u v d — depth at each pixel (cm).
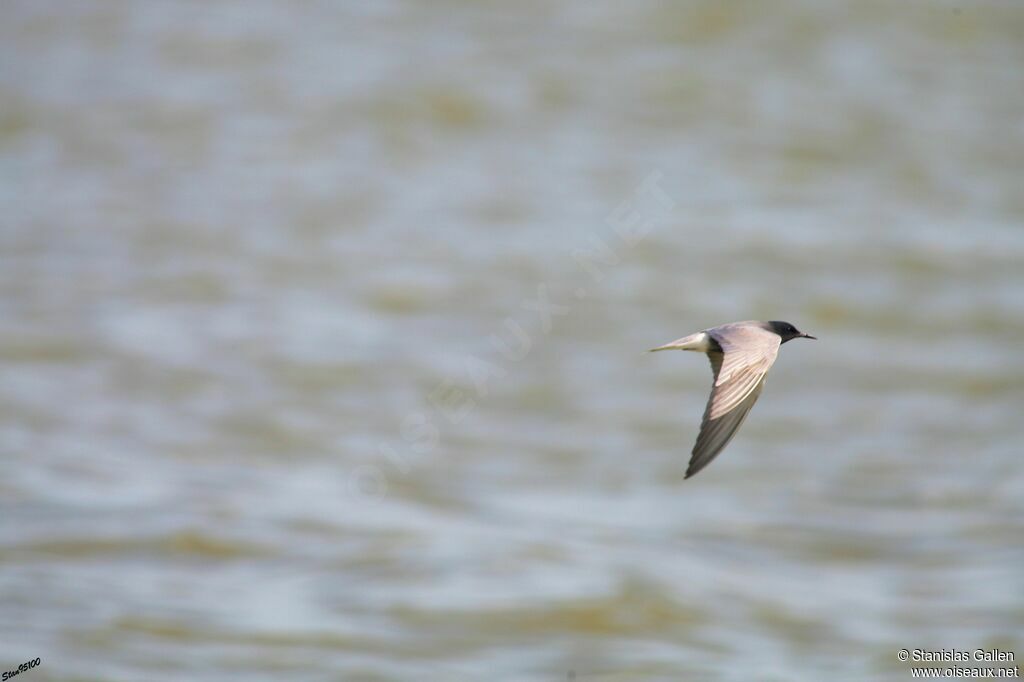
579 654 2327
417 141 5638
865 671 2270
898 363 3984
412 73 6244
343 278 4503
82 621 2402
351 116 5819
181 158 5438
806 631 2450
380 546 2755
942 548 2847
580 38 6588
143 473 3138
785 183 5316
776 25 6769
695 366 3981
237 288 4384
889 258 4697
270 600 2523
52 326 4041
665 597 2544
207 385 3688
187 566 2639
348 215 4984
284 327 4134
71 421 3428
